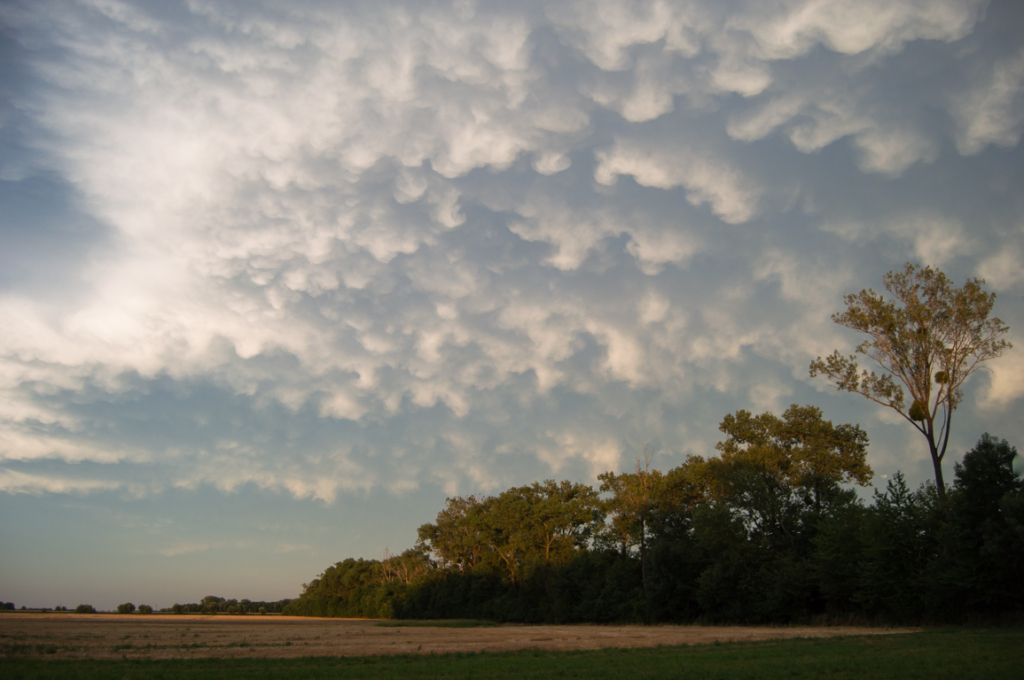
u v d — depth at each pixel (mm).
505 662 26906
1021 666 19656
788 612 59750
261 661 28641
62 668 25453
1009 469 42031
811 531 64000
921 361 51000
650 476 84125
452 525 124188
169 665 26969
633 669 22906
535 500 109375
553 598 94312
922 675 18719
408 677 22203
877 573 49219
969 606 43375
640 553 81438
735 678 19562
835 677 19094
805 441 76438
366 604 154875
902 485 49969
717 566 65688
